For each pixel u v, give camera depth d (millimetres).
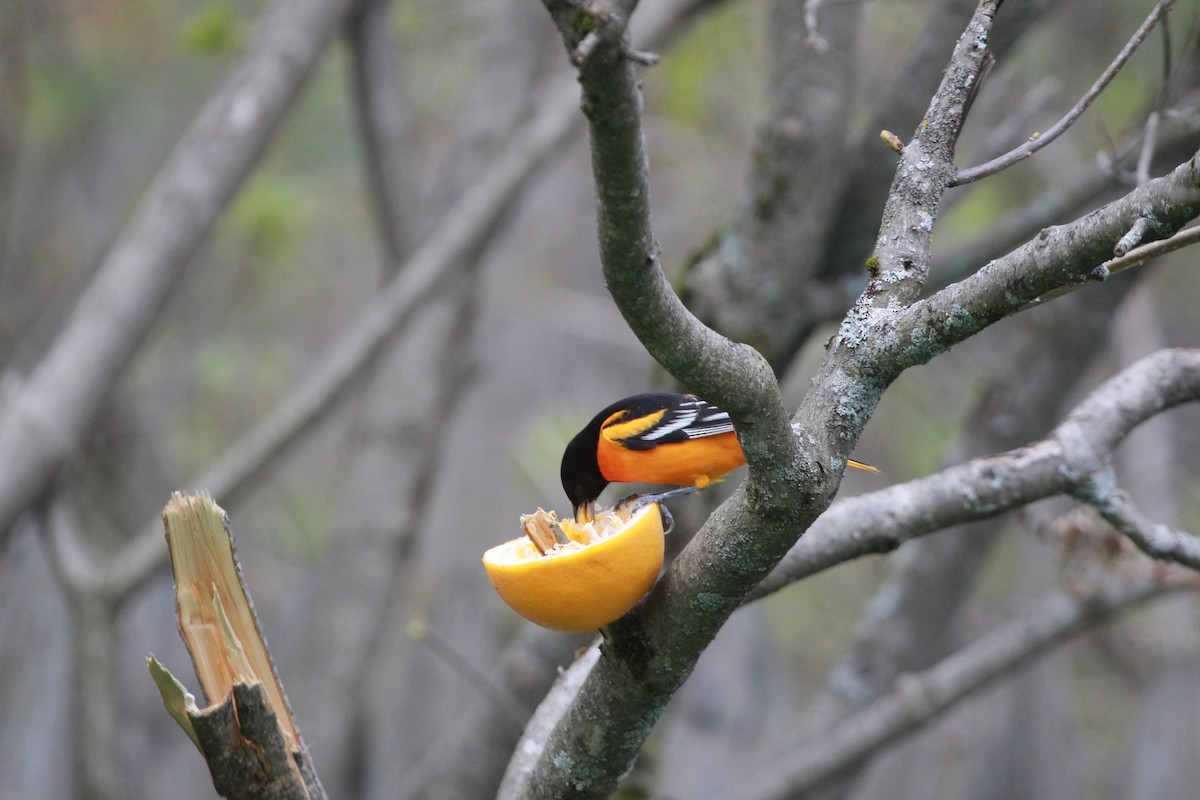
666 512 6070
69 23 16531
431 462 13344
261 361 17234
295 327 19938
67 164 19047
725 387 3189
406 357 13422
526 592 3658
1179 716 13859
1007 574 17922
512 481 17312
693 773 13406
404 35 16109
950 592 10422
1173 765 13758
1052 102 13508
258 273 16516
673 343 3092
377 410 13406
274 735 3586
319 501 18469
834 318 8305
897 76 8281
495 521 17047
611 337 16828
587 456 6477
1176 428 15383
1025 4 8070
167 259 10852
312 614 12969
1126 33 14281
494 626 16031
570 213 19016
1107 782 17641
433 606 16016
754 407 3254
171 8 17172
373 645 12789
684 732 13602
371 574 12844
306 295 19984
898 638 10461
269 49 11578
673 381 7926
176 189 10977
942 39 8133
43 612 12711
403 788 11312
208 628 3846
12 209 17188
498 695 7512
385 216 13852
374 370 14000
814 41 5098
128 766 14164
